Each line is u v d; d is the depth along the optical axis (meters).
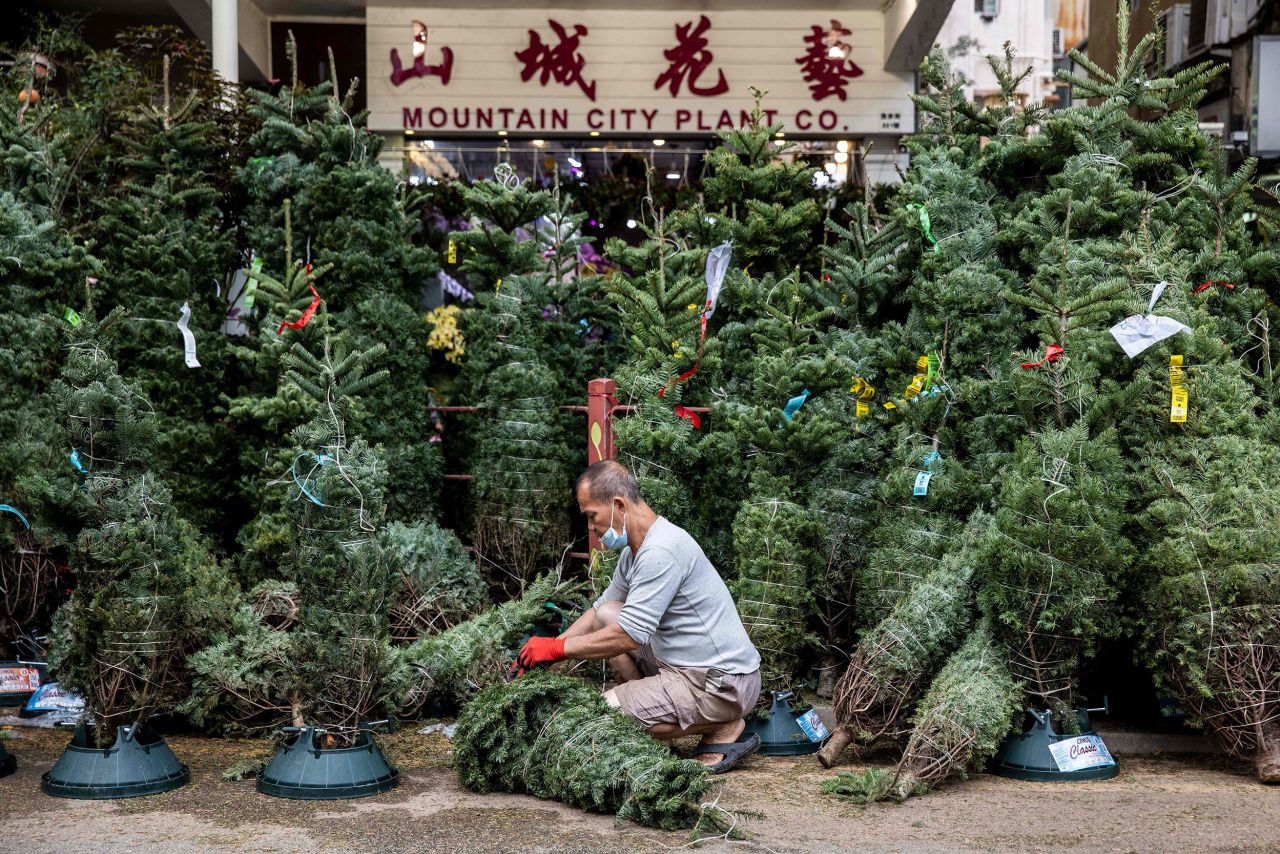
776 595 4.88
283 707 4.80
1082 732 4.54
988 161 5.97
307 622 4.23
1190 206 5.57
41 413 5.52
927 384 5.11
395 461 6.09
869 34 12.64
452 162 12.91
